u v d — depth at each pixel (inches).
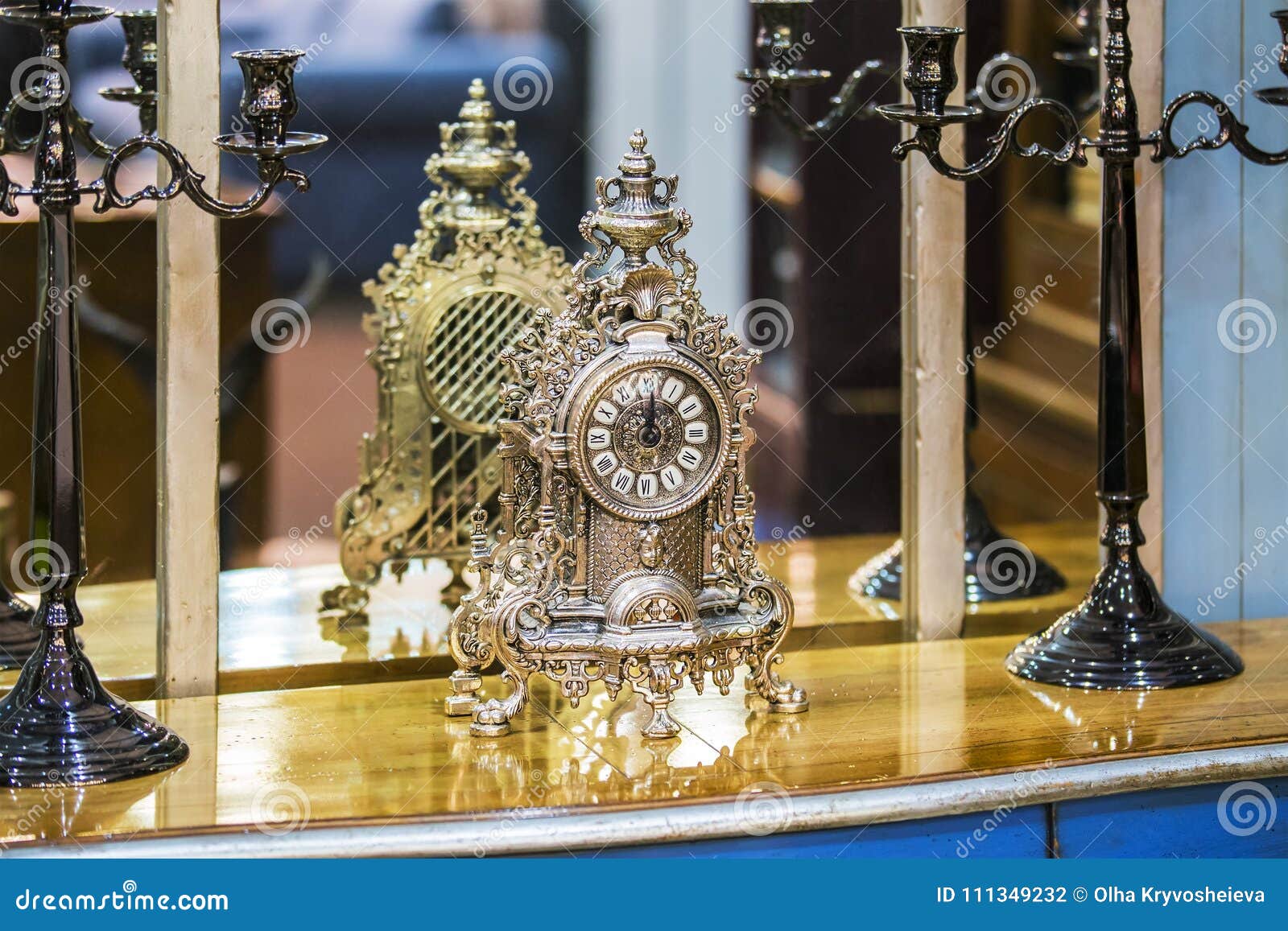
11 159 75.6
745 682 71.6
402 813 59.7
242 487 77.3
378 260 79.0
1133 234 72.1
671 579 66.5
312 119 77.4
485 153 79.7
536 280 81.0
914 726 68.4
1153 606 74.4
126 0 74.6
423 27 78.5
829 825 61.6
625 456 65.5
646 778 62.9
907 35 66.8
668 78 81.3
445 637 79.7
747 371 67.4
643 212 65.0
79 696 63.6
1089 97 80.7
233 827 58.7
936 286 79.4
